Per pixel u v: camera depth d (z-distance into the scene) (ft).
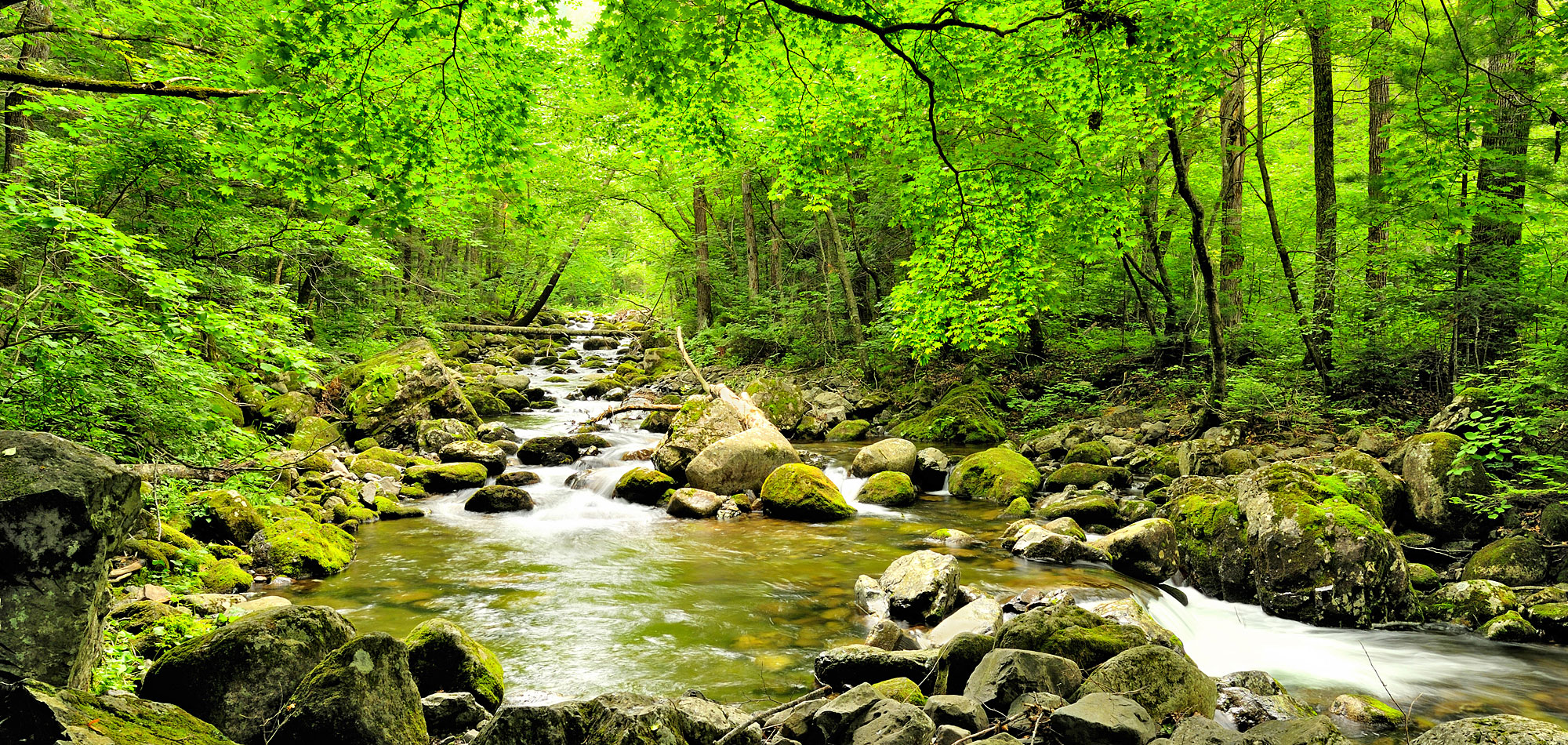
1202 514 27.02
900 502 38.55
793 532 33.30
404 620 22.00
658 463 43.06
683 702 14.12
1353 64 46.37
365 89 17.35
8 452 8.87
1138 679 14.32
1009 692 14.29
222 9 28.91
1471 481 27.32
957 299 28.35
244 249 27.48
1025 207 24.50
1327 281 42.83
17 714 7.22
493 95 18.39
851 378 71.26
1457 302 35.81
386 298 64.59
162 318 17.49
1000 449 43.70
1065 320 63.87
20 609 8.36
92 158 23.62
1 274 23.31
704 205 92.68
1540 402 28.07
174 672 10.54
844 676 17.40
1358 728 16.05
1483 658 20.11
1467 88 27.30
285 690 11.12
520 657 19.43
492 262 105.91
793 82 22.67
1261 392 41.83
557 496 40.09
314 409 50.57
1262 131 49.60
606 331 118.83
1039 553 28.71
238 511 27.02
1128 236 27.14
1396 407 40.22
